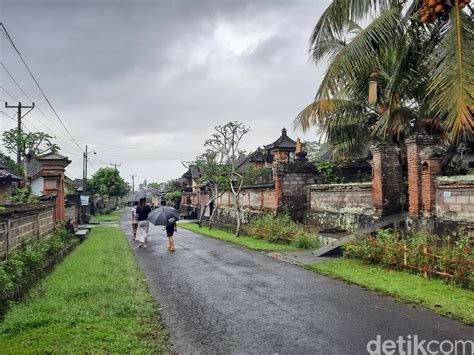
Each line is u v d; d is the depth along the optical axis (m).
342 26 9.34
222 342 4.91
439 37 8.38
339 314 5.96
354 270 9.00
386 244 9.19
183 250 13.23
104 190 52.56
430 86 7.45
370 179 18.50
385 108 12.70
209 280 8.43
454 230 9.74
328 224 15.84
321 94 9.09
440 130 11.73
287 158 27.69
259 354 4.54
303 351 4.61
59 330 4.99
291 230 14.16
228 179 22.50
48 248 9.72
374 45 9.16
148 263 10.75
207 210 31.08
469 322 5.43
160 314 6.04
